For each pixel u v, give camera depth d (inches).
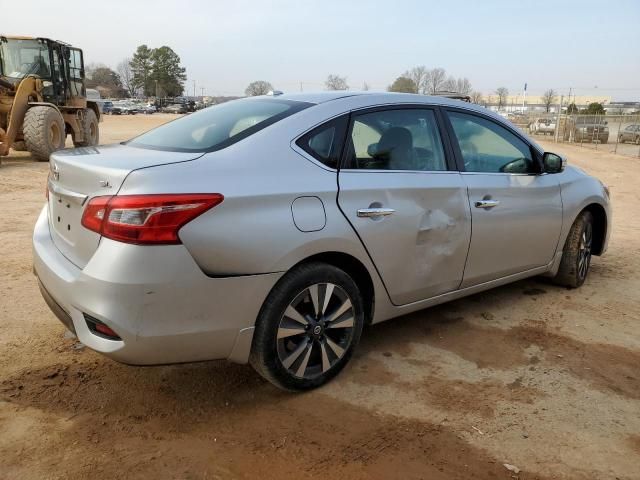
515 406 126.4
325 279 124.3
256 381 133.8
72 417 116.7
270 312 116.5
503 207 163.9
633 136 1392.7
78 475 99.8
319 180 123.5
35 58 567.5
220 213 107.6
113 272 102.0
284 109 134.5
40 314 165.8
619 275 226.5
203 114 151.4
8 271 202.2
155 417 118.1
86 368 136.6
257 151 119.3
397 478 101.7
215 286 108.1
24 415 116.3
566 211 188.4
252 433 113.7
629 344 161.0
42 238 130.4
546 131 1737.2
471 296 195.8
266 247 112.5
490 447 111.4
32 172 468.1
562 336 164.9
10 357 140.0
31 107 527.5
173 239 103.1
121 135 1044.5
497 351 153.9
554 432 117.0
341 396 128.3
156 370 136.9
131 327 102.8
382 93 147.9
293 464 104.6
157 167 107.7
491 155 167.6
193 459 105.2
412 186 139.6
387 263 136.1
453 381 136.8
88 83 4256.9
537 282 213.8
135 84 4675.2
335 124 132.0
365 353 150.3
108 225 103.5
